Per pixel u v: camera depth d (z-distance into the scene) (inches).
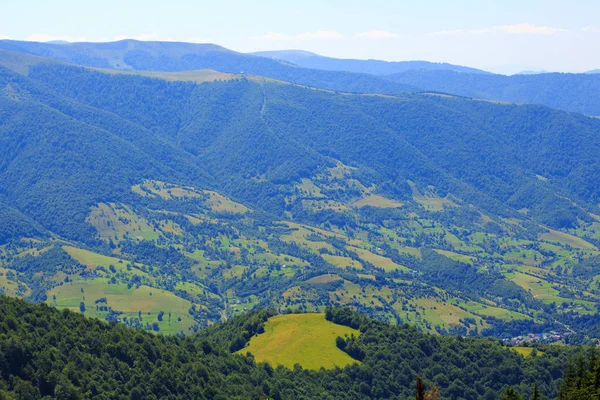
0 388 5216.5
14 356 5477.4
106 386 5836.6
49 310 6663.4
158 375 6294.3
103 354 6240.2
